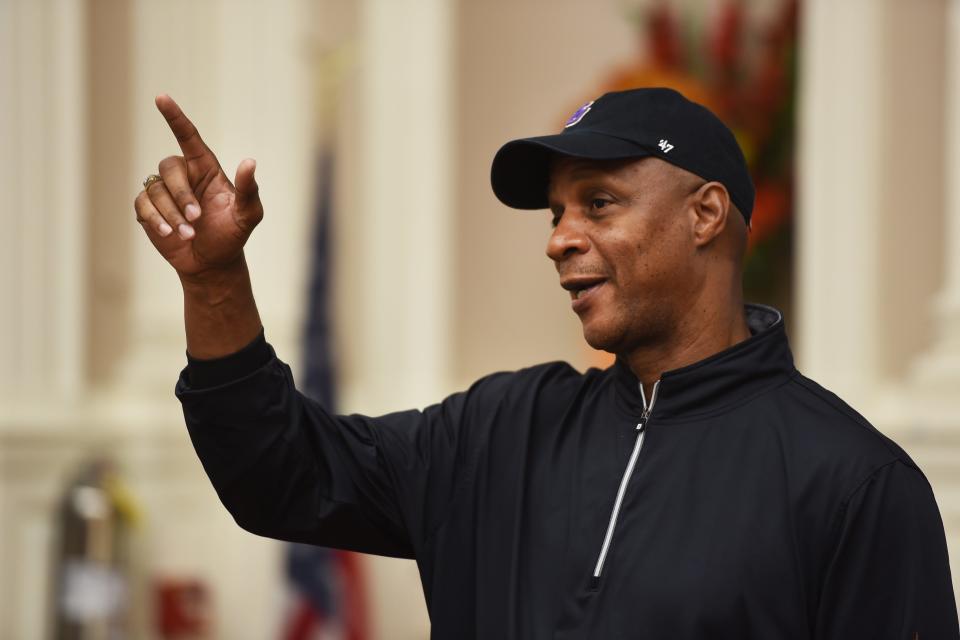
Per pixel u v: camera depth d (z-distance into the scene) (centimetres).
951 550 1434
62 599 1541
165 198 503
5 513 1758
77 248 1816
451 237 1817
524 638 502
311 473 538
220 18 1811
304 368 1694
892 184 1584
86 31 1844
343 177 1814
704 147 518
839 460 480
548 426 550
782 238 1688
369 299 1797
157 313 1809
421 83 1791
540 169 556
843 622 468
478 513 544
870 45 1588
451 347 1814
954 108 1535
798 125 1673
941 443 1462
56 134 1811
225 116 1802
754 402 509
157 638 1731
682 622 470
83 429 1786
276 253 1778
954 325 1516
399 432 566
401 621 1698
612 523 502
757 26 1727
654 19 1758
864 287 1577
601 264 515
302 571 1655
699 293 524
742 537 477
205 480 1773
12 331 1791
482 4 1859
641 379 536
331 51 1789
